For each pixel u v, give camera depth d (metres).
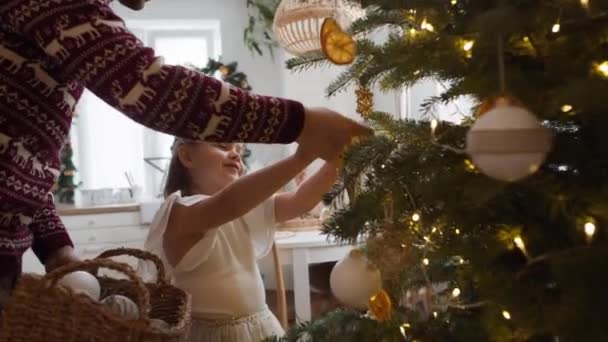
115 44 0.61
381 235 0.65
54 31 0.61
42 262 0.88
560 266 0.47
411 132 0.62
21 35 0.66
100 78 0.61
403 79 0.68
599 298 0.45
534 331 0.54
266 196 1.07
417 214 0.63
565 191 0.53
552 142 0.52
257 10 3.42
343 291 0.78
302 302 1.96
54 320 0.60
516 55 0.58
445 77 0.64
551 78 0.54
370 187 0.64
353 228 0.64
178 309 0.76
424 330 0.66
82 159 3.44
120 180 3.52
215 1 3.42
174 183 1.46
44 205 0.81
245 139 0.66
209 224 1.15
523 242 0.56
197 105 0.62
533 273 0.56
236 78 3.19
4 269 0.72
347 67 0.85
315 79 2.94
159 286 0.82
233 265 1.28
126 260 2.03
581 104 0.44
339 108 2.76
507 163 0.48
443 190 0.57
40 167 0.72
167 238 1.23
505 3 0.51
